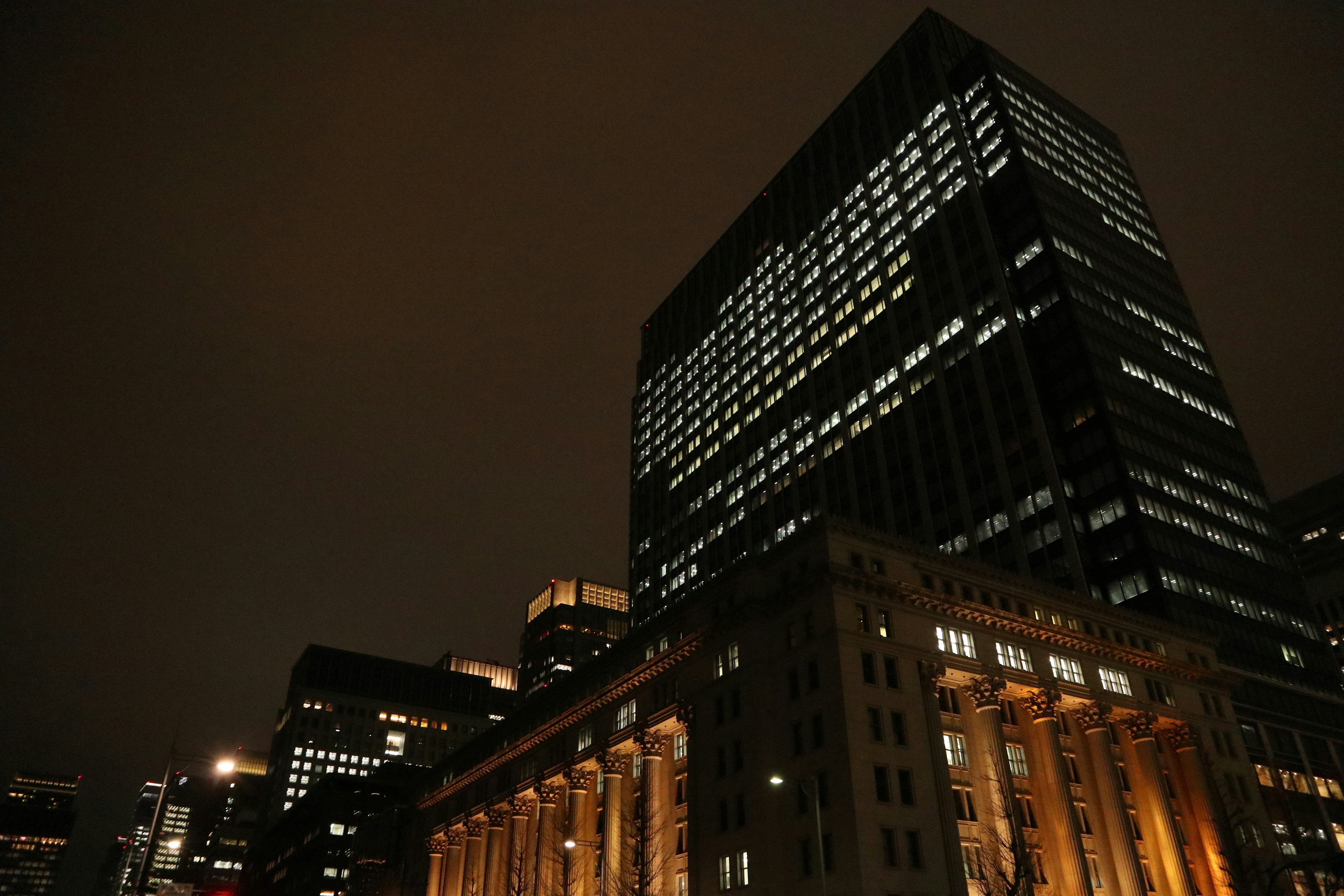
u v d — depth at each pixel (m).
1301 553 189.75
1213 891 72.56
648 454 183.75
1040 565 100.06
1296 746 93.31
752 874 60.88
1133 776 74.88
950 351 122.19
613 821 79.50
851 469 129.50
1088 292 117.69
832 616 64.00
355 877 142.88
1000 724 65.88
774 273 166.25
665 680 79.06
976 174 131.25
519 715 109.69
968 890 59.00
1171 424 112.38
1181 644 87.06
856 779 57.38
